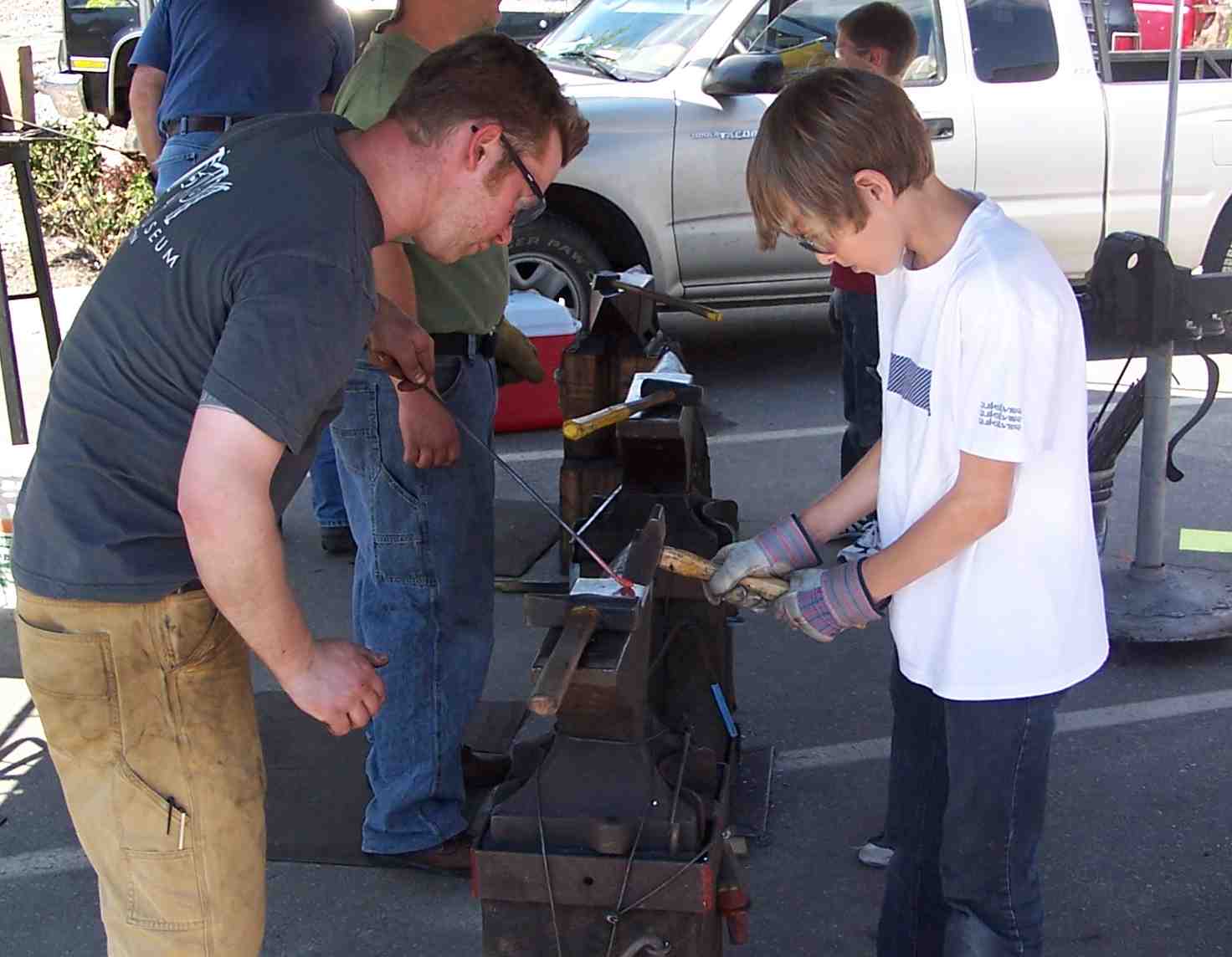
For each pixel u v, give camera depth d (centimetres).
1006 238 187
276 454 171
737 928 222
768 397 647
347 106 269
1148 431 397
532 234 622
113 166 934
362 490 283
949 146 636
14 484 448
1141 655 391
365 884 298
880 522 211
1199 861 299
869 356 436
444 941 280
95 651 188
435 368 279
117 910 201
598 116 609
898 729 226
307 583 459
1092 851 303
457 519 285
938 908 229
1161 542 407
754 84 612
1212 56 737
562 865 210
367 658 190
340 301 172
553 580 443
